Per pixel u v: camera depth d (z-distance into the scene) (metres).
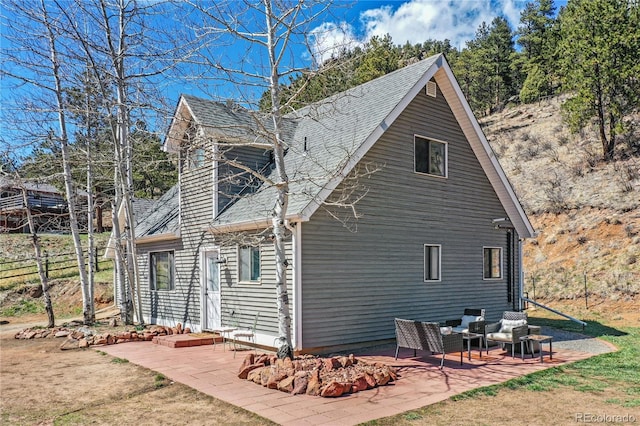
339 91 15.87
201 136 10.31
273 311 11.42
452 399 7.41
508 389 8.01
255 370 8.73
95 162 15.35
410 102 13.62
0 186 17.09
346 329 11.61
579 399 7.44
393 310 12.69
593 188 26.06
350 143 11.80
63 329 15.06
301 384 7.78
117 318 17.00
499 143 37.78
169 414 6.78
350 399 7.42
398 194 13.12
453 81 14.23
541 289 21.19
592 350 11.62
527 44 55.53
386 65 33.91
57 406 7.28
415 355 11.00
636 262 20.14
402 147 13.34
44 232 36.91
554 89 48.06
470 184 15.36
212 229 12.88
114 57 14.01
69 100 16.25
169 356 10.98
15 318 20.55
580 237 23.09
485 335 11.35
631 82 28.27
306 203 10.56
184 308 14.84
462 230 14.95
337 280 11.52
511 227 16.72
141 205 20.92
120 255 15.78
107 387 8.32
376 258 12.41
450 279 14.41
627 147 28.17
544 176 29.47
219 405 7.14
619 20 28.66
